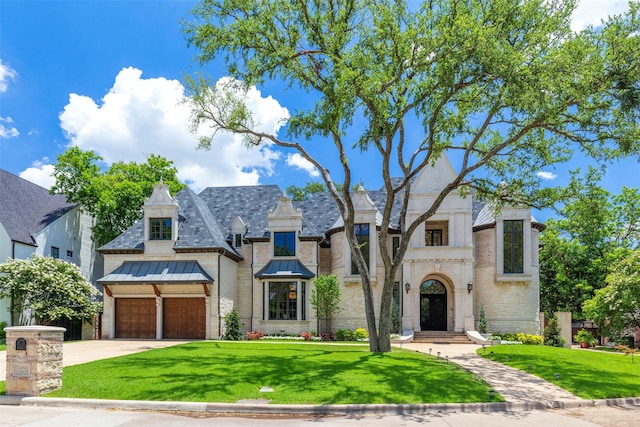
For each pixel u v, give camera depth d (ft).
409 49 57.98
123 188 127.65
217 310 99.45
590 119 58.65
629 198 138.62
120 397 37.40
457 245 104.99
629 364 63.98
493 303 105.19
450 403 37.29
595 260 133.59
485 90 62.23
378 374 46.37
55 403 36.73
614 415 36.70
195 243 101.55
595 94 57.62
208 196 127.24
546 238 141.90
